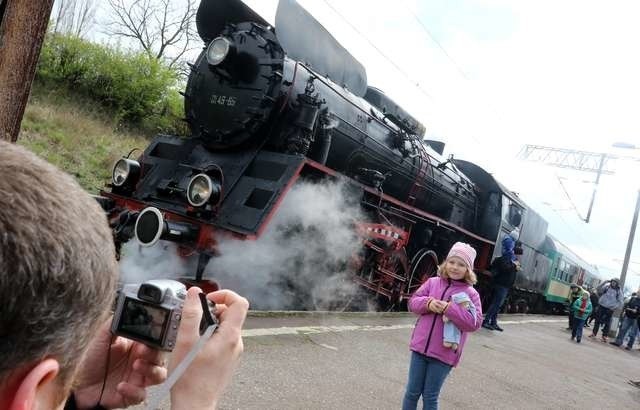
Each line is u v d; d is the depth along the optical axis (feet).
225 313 3.63
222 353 3.43
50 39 49.29
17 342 1.89
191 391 3.31
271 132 20.25
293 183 18.40
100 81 50.90
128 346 4.01
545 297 67.51
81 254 2.02
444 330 11.49
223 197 18.47
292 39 20.21
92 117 46.47
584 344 42.65
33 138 35.86
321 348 17.19
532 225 49.98
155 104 55.21
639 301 48.29
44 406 2.18
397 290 28.35
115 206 20.53
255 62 20.35
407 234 27.58
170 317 3.22
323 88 21.83
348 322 22.75
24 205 1.88
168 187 19.98
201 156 21.30
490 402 17.04
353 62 24.88
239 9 22.29
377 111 26.89
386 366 17.54
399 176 27.99
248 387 12.19
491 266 37.06
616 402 22.61
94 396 3.90
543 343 35.32
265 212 17.43
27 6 11.50
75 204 2.10
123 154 41.75
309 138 19.69
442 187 33.12
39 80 47.21
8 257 1.81
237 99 20.45
